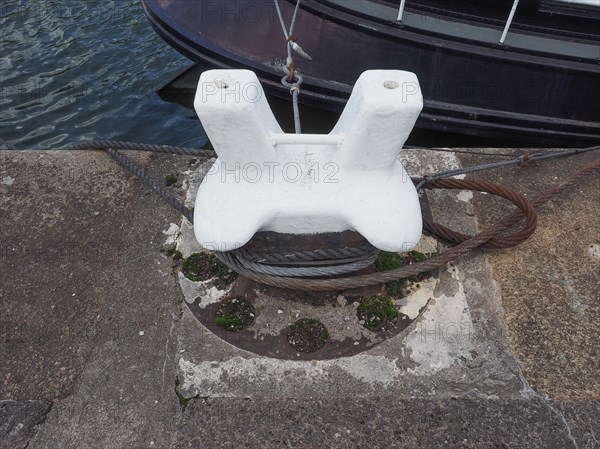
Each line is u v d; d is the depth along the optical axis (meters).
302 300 2.19
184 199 2.65
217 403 1.91
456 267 2.33
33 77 5.68
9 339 2.12
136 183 2.73
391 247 1.82
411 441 1.81
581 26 3.52
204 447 1.81
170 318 2.15
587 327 2.13
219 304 2.19
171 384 1.96
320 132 4.38
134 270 2.33
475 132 3.90
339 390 1.94
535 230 2.50
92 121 5.16
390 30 3.55
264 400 1.92
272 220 1.84
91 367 2.02
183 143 4.92
